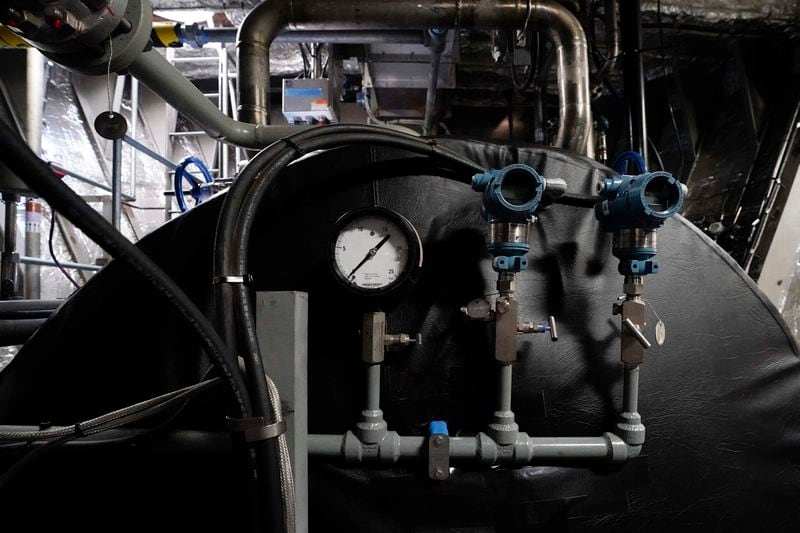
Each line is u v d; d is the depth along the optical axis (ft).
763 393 2.83
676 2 5.32
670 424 2.83
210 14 6.55
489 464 2.62
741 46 6.25
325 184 2.86
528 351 2.84
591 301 2.87
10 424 2.74
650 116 7.86
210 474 2.67
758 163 5.84
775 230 5.41
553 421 2.83
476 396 2.80
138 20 2.53
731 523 2.79
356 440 2.61
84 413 2.75
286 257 2.84
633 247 2.50
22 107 4.54
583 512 2.74
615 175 2.81
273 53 7.77
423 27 3.86
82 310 2.79
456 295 2.84
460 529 2.70
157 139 8.33
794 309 5.45
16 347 5.89
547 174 2.91
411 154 2.88
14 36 2.71
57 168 4.90
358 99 7.38
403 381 2.81
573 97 3.70
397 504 2.70
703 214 6.47
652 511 2.78
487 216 2.49
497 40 5.29
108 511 2.67
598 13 5.10
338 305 2.81
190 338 2.76
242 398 1.83
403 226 2.58
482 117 9.45
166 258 2.82
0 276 4.42
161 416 2.67
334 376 2.81
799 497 2.80
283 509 1.95
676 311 2.87
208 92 9.61
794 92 5.81
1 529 2.65
